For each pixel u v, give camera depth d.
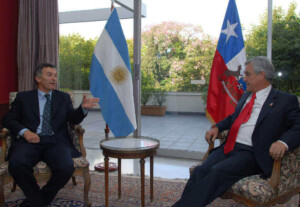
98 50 3.21
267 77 1.94
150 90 4.07
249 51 3.35
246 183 1.69
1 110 4.04
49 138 2.34
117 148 2.08
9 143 2.45
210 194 1.68
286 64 3.25
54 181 2.12
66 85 5.54
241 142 1.98
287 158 1.75
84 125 5.90
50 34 3.99
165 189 2.67
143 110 4.19
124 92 3.21
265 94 1.97
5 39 4.04
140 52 3.79
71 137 2.58
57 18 4.01
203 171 1.91
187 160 3.64
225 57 3.02
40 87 2.45
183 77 3.87
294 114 1.81
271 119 1.85
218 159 2.01
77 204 2.34
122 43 3.23
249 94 2.12
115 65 3.21
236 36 2.99
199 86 3.81
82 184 2.80
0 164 2.22
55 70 2.43
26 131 2.22
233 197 1.75
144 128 4.23
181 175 3.07
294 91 3.25
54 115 2.41
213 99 3.04
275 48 3.27
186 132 4.05
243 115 2.02
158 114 4.12
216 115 3.03
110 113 3.18
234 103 2.97
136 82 3.78
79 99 5.69
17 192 2.58
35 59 4.09
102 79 3.19
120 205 2.34
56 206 2.30
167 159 3.69
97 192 2.60
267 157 1.81
